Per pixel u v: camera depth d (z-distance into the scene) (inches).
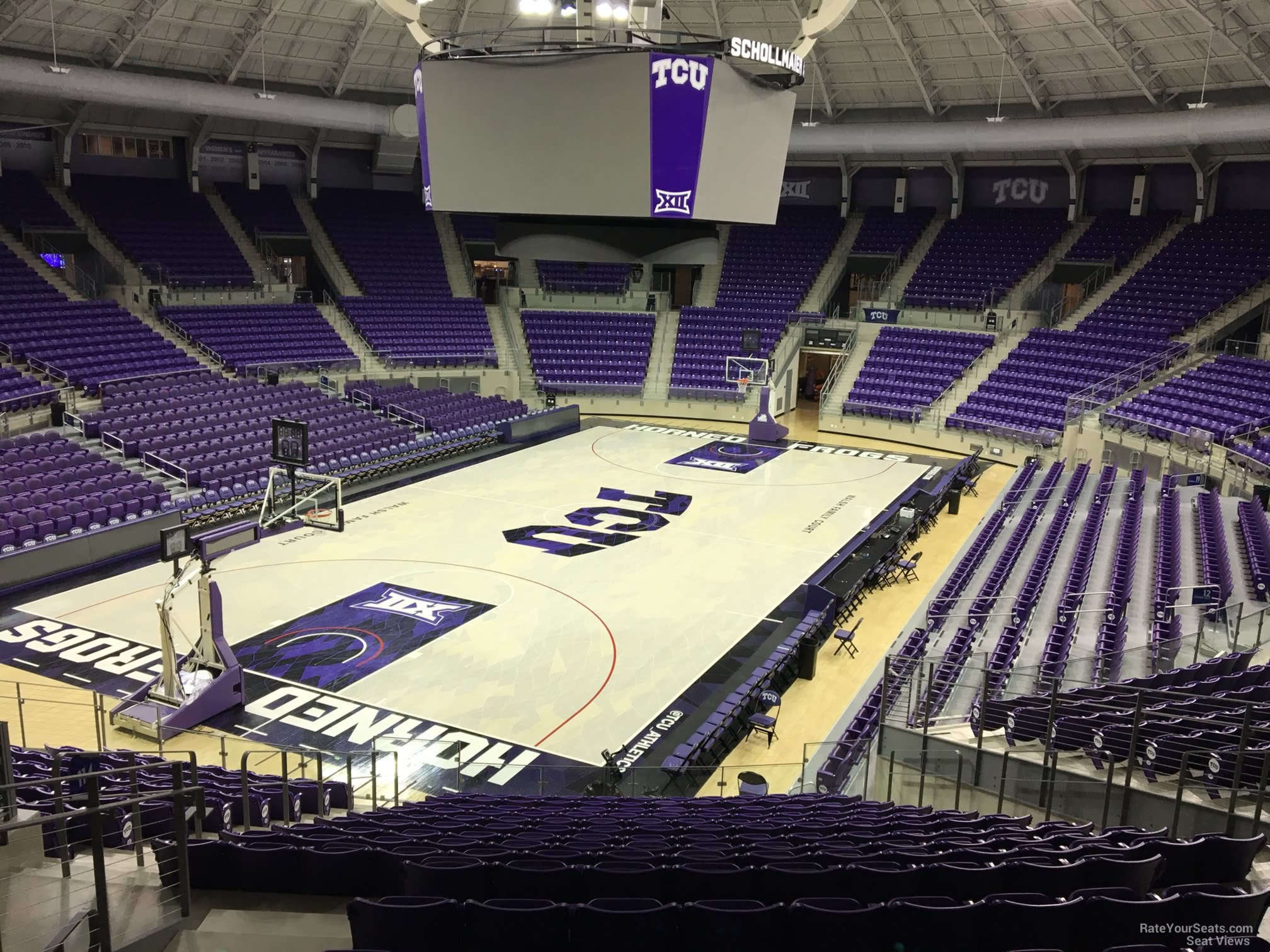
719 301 1770.4
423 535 940.0
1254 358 1255.5
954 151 1584.6
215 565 843.4
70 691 612.4
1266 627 571.8
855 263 1788.9
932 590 840.9
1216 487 993.5
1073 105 1449.3
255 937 247.9
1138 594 697.0
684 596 799.1
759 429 1427.2
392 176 1868.8
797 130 1619.1
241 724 581.3
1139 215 1614.2
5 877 265.7
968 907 228.4
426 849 298.5
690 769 501.0
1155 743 379.9
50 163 1478.8
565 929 227.5
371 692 624.4
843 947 231.1
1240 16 1072.2
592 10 461.1
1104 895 240.2
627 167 426.3
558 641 706.8
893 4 1273.4
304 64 1457.9
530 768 538.3
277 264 1646.2
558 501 1068.5
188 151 1611.7
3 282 1256.8
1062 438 1289.4
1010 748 446.3
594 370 1644.9
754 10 1318.9
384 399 1323.8
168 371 1232.2
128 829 323.3
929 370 1534.2
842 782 519.8
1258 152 1478.8
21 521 802.8
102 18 1199.6
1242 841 287.6
